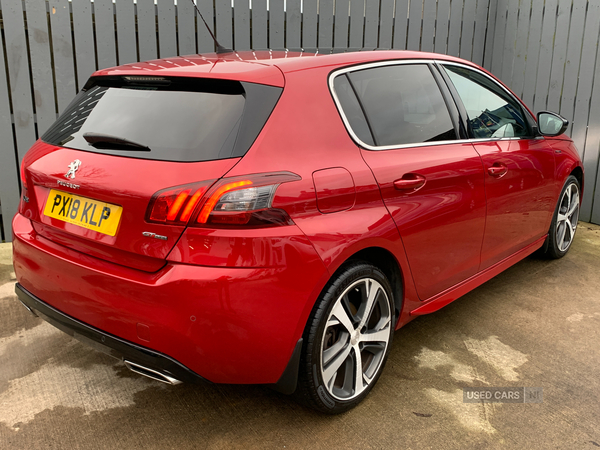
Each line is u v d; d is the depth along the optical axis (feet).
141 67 6.69
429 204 7.46
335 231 5.96
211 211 5.16
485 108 9.48
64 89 13.88
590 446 6.34
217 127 5.61
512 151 9.64
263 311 5.41
